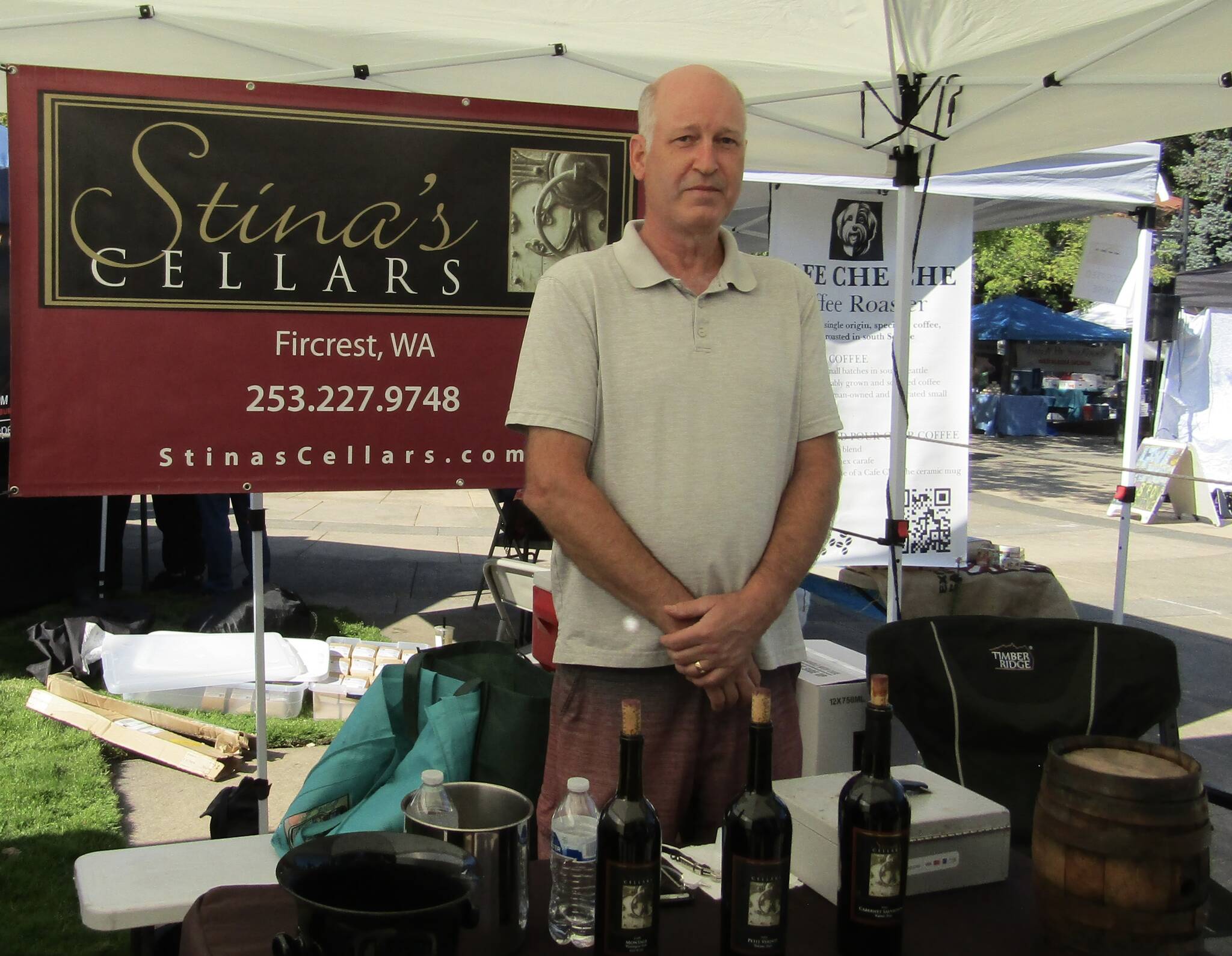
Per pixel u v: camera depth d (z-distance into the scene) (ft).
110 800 13.00
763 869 4.40
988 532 36.47
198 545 24.98
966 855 5.25
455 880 4.18
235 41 10.25
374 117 9.37
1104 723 8.09
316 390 9.43
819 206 16.28
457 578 26.55
